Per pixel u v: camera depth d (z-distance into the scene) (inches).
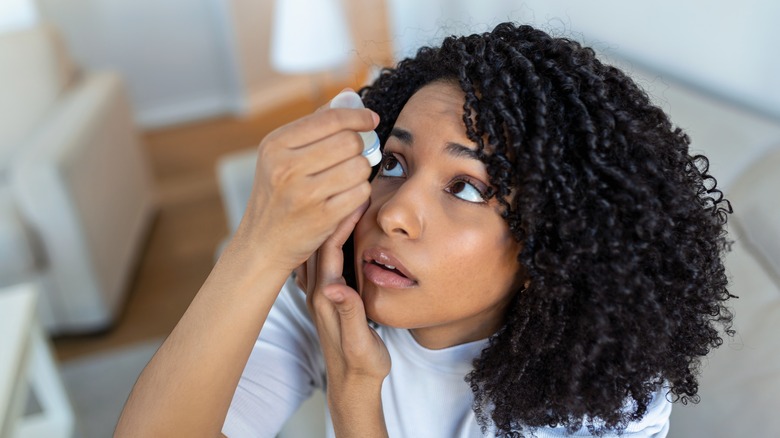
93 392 72.6
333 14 86.2
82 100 88.3
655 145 22.7
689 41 48.2
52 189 73.5
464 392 27.8
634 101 24.1
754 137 37.5
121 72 139.5
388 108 27.9
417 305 23.0
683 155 25.1
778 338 31.1
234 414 27.9
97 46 136.3
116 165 90.9
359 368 24.0
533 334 24.0
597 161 21.5
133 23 136.1
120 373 75.0
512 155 21.8
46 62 88.3
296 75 154.4
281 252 20.7
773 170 35.1
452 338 26.9
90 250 78.0
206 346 21.7
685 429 32.6
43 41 88.4
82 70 100.3
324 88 136.7
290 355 30.2
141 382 22.7
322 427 38.4
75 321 80.2
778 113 42.1
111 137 90.1
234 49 139.4
